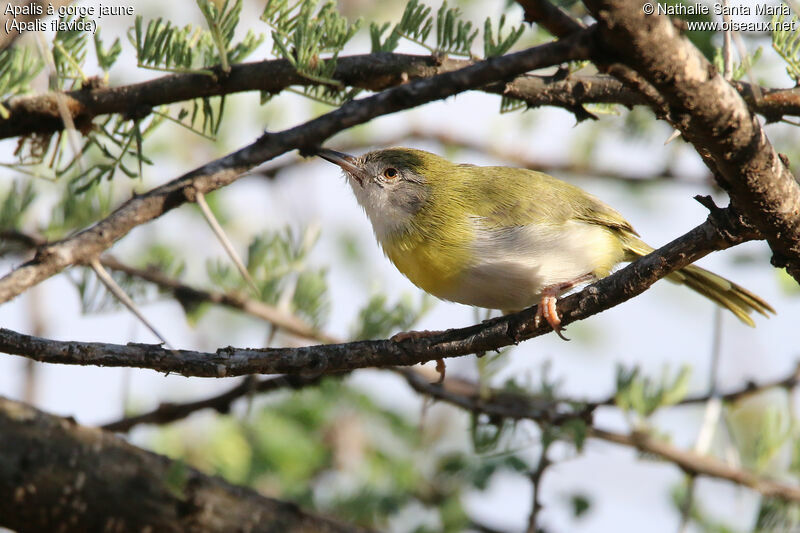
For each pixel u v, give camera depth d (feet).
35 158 25.03
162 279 32.91
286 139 22.04
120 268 32.24
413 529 35.88
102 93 23.43
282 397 40.11
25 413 24.70
